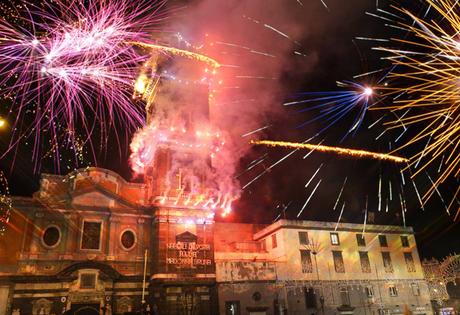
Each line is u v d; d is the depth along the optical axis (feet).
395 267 173.37
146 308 125.49
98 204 136.87
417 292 171.83
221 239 171.01
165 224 135.85
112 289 127.13
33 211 129.18
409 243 181.68
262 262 146.10
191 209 140.36
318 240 161.68
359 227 172.76
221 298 134.21
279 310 140.67
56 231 129.59
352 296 158.10
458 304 172.96
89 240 132.57
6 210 125.90
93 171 139.85
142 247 137.18
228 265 140.05
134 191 145.69
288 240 155.84
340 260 162.61
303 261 154.71
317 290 151.53
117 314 112.68
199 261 134.00
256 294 140.05
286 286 146.41
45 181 133.39
